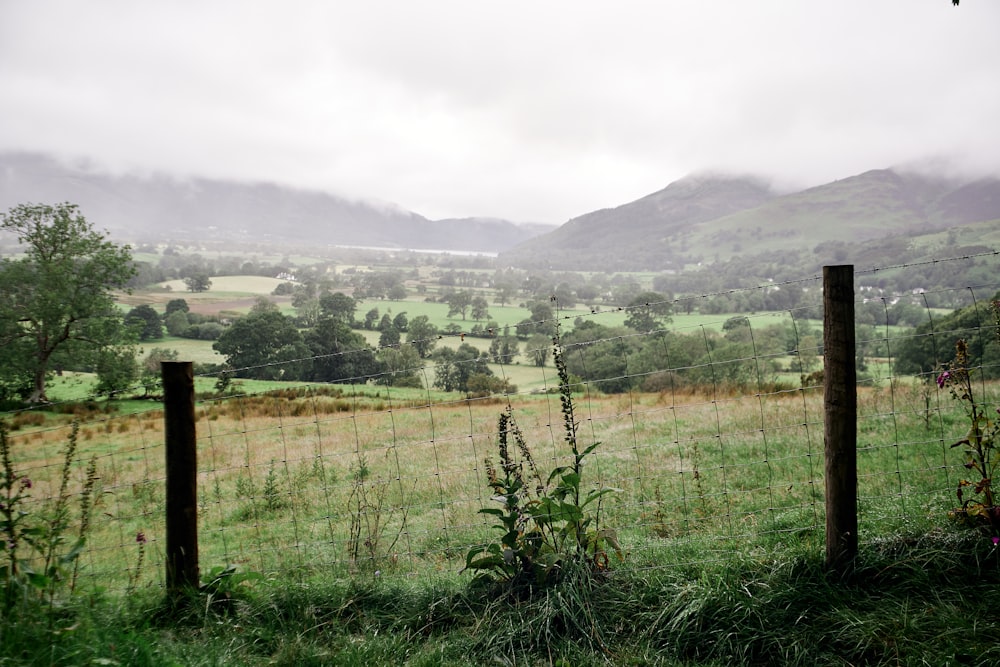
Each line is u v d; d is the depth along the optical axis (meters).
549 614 4.17
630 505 7.86
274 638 4.33
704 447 11.28
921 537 4.51
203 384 40.81
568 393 4.94
